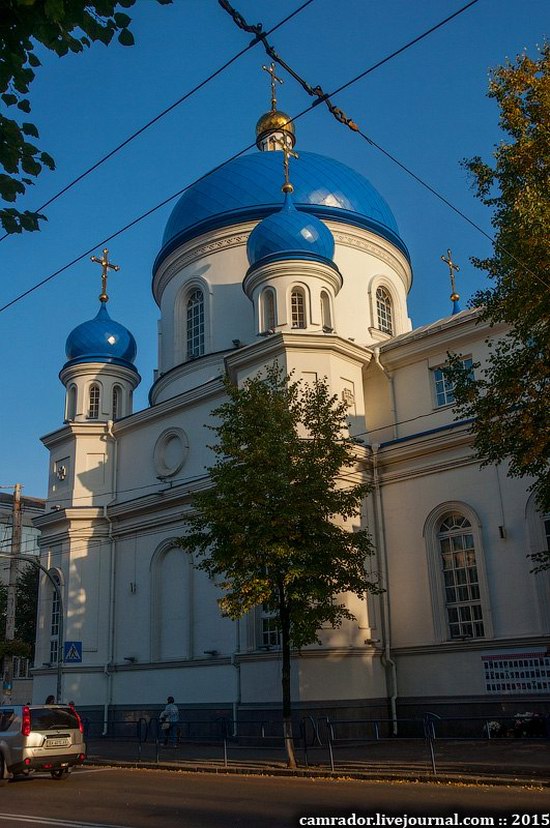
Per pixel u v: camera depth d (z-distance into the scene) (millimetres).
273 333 28453
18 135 7941
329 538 19516
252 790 14422
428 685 24328
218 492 19781
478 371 26406
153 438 32594
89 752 24062
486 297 18078
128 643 30641
